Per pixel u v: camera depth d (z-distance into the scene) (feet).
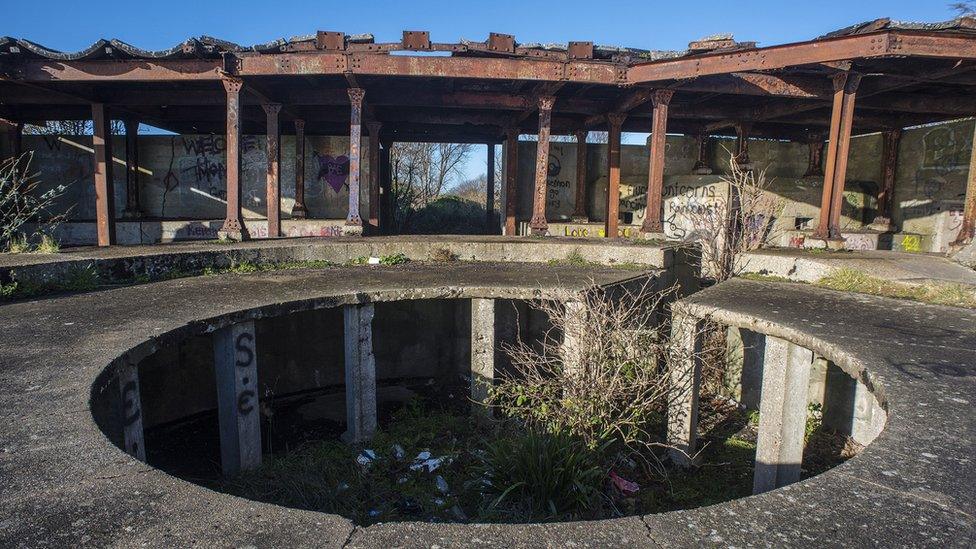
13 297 19.36
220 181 54.34
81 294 20.25
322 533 6.48
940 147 47.96
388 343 31.76
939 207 48.01
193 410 26.12
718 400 28.27
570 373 19.76
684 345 20.36
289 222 49.39
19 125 47.34
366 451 20.90
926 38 26.40
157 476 7.68
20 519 6.59
